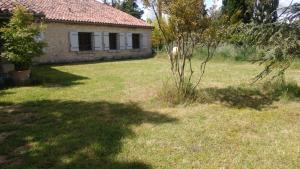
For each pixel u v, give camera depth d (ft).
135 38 79.97
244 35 22.82
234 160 14.23
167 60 67.41
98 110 23.13
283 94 26.76
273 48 20.27
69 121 20.34
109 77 40.11
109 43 73.15
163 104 24.43
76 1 74.02
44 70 48.49
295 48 19.75
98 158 14.51
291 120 20.33
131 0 33.83
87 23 64.59
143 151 15.26
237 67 51.37
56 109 23.50
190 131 18.16
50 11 61.21
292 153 14.97
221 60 60.64
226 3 67.31
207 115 21.54
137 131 18.20
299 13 19.81
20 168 13.58
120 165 13.78
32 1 62.23
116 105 24.67
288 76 40.22
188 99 25.20
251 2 25.61
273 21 21.66
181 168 13.50
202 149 15.51
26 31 34.53
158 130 18.37
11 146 16.06
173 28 24.72
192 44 25.77
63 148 15.65
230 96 27.40
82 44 69.31
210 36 25.20
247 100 26.05
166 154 14.92
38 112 22.70
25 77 35.09
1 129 18.79
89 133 17.85
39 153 15.14
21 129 18.81
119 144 16.14
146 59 71.41
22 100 26.61
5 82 34.01
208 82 35.50
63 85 33.99
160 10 24.06
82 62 63.31
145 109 23.35
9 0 41.73
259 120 20.33
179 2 22.71
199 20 23.97
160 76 40.60
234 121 20.11
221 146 15.89
